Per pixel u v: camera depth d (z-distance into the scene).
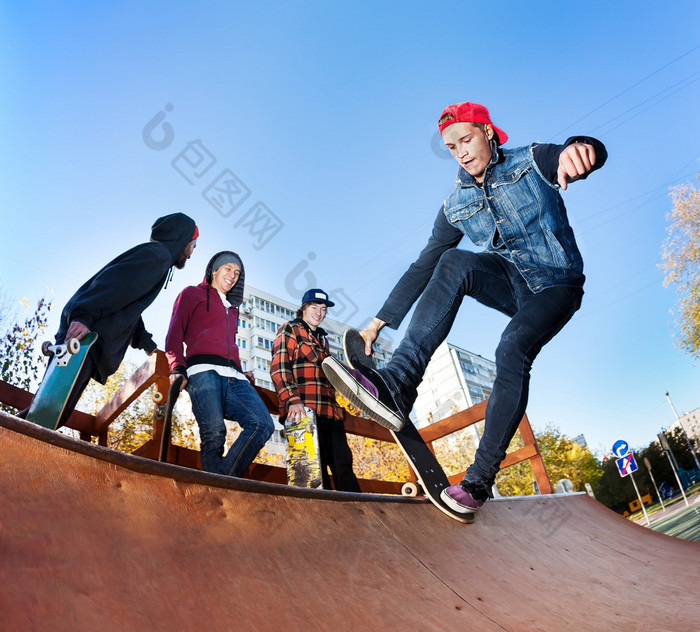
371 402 2.07
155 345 2.71
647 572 2.43
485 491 2.28
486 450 2.25
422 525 2.07
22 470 0.91
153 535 1.03
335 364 2.01
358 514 1.80
